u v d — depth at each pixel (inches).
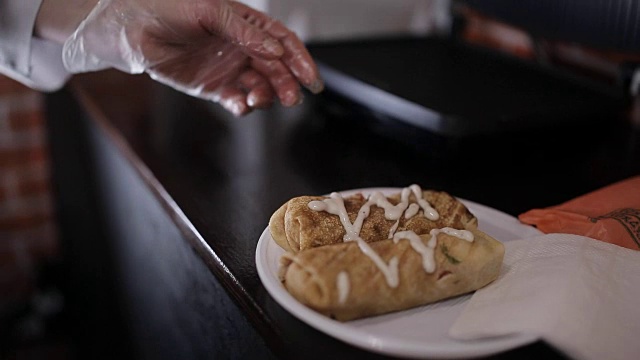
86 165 43.4
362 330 19.2
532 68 36.6
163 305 32.5
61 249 54.0
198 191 27.8
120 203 36.9
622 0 33.5
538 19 37.7
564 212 24.1
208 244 24.0
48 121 47.9
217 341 25.8
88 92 38.0
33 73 33.8
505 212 26.9
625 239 22.5
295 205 22.2
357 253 20.0
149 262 33.5
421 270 20.0
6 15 31.0
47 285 53.3
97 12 29.2
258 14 30.2
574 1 35.6
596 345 18.4
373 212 22.3
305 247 21.2
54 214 55.0
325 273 19.3
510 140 30.3
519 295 19.8
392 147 32.5
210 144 32.3
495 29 44.4
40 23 31.4
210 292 25.6
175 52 30.4
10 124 50.7
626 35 33.7
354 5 43.6
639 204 24.5
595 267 20.4
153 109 36.3
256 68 31.3
